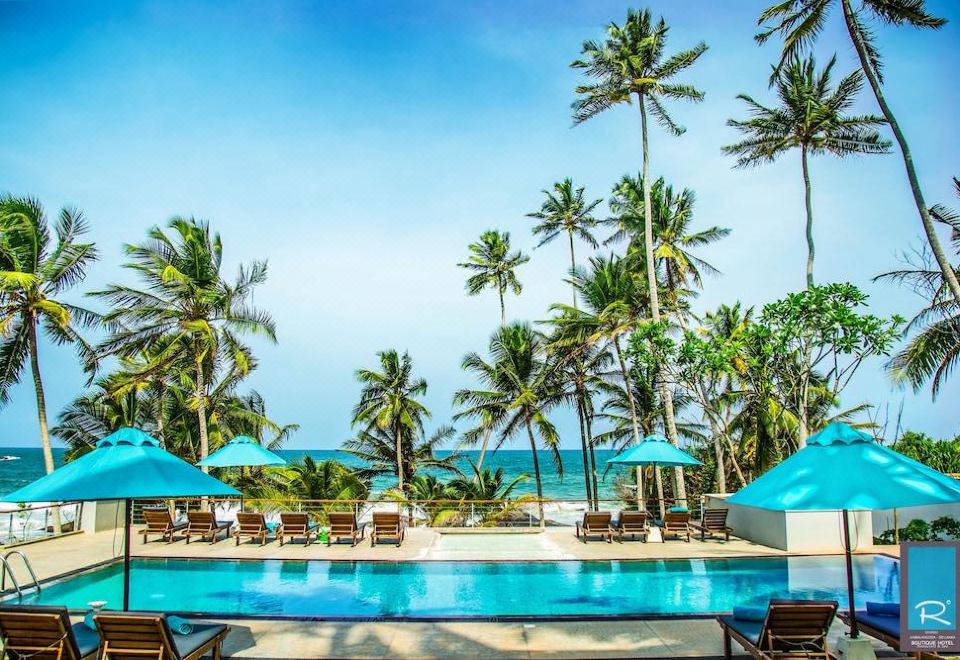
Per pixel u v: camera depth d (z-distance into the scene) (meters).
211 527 15.98
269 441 33.72
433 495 30.17
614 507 34.34
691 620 9.16
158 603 10.99
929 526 15.43
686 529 16.50
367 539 16.77
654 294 24.77
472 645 8.08
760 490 6.50
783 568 13.68
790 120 26.48
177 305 23.95
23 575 12.27
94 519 17.19
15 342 20.66
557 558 14.16
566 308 29.08
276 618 9.23
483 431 30.91
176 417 29.48
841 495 5.77
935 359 17.42
